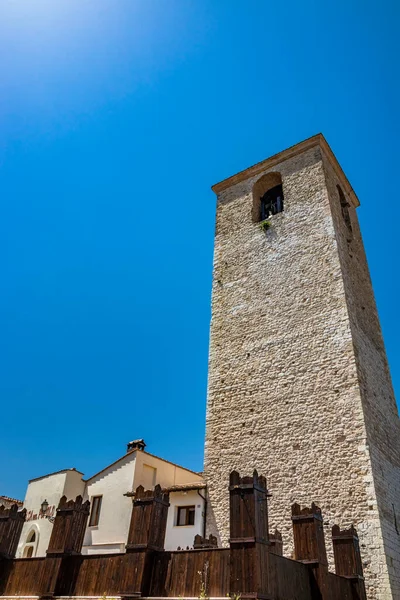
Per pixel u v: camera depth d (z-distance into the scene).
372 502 16.45
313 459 18.59
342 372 19.83
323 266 23.39
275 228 26.81
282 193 29.67
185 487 21.02
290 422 20.05
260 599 8.41
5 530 12.74
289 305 23.38
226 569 9.16
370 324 24.75
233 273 26.95
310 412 19.73
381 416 20.62
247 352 23.39
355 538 14.30
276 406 20.86
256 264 26.23
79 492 26.31
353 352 20.02
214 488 20.48
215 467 21.03
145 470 24.84
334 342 20.81
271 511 18.52
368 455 17.39
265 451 20.03
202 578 9.30
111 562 10.41
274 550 14.21
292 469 18.91
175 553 9.93
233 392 22.61
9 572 12.09
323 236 24.36
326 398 19.64
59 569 11.00
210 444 21.77
